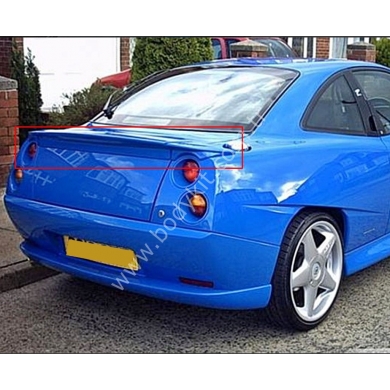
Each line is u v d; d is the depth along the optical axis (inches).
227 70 177.0
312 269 151.6
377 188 169.2
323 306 157.9
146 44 321.7
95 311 166.7
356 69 180.9
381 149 172.6
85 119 342.0
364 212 165.9
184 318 162.4
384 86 189.5
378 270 197.5
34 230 156.6
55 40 466.3
